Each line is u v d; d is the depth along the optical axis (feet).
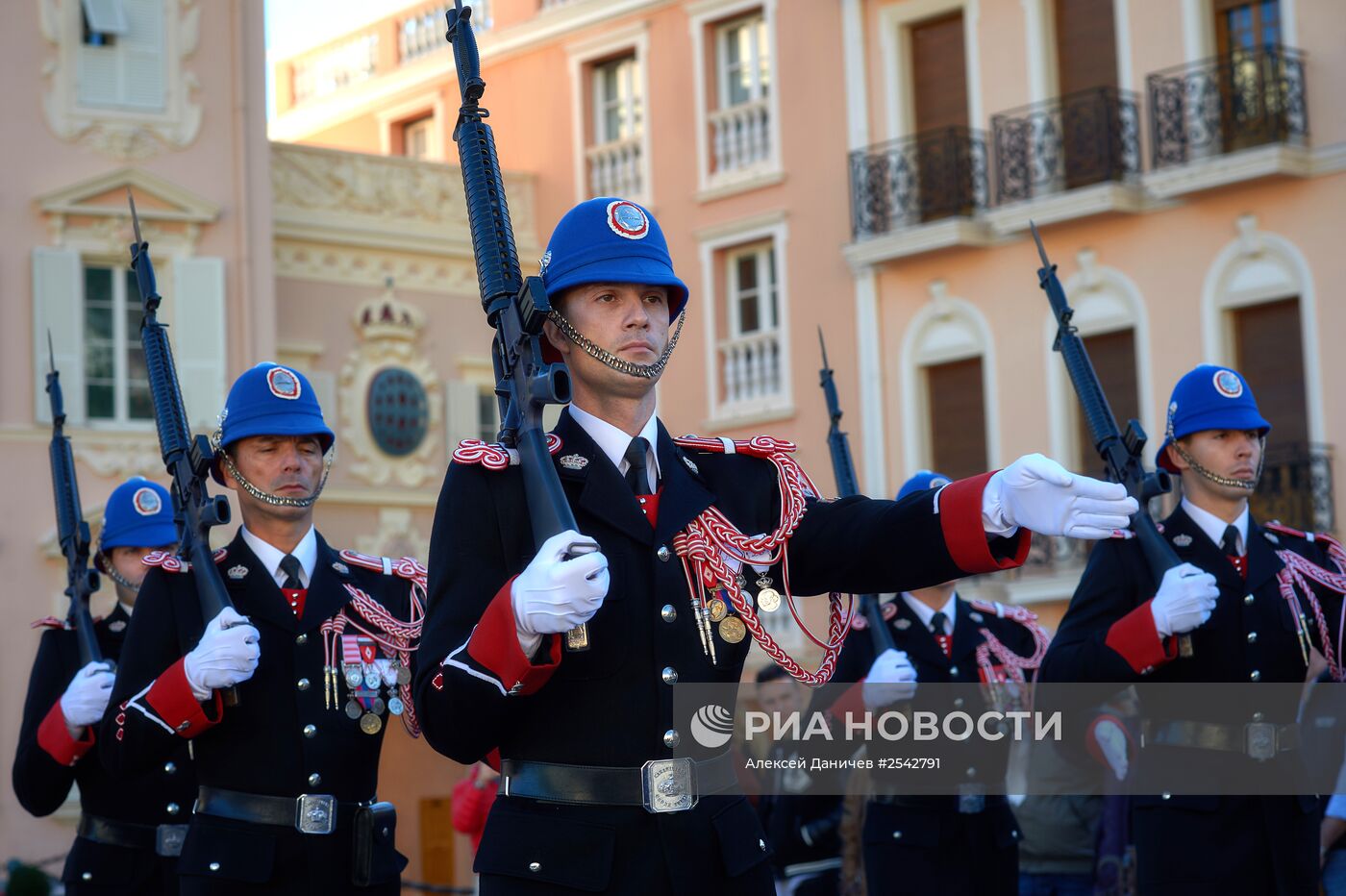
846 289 88.89
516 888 14.98
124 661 23.11
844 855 34.58
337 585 23.73
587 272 15.48
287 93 118.52
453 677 14.28
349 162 90.07
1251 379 76.38
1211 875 24.39
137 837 27.61
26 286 78.79
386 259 90.68
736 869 15.16
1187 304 77.56
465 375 92.48
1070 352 25.40
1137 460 24.70
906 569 15.37
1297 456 73.46
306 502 23.79
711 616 15.44
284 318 87.40
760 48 93.25
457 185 93.40
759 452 16.47
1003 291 83.56
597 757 15.12
